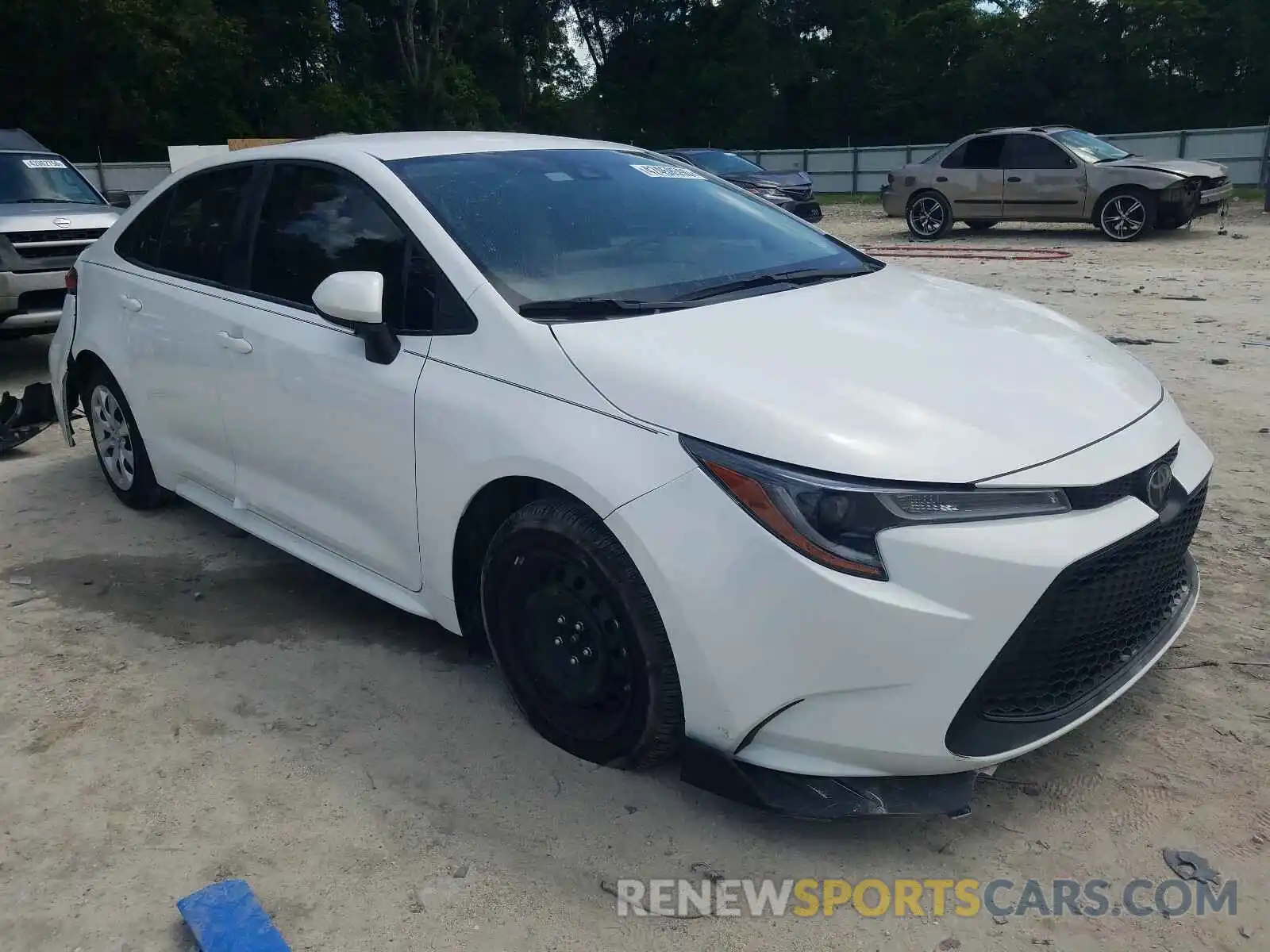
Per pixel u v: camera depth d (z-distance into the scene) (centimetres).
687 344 276
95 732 312
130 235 461
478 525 304
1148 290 1042
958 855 254
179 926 237
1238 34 3759
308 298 354
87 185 949
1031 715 252
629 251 338
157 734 311
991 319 326
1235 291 1023
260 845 262
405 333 315
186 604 396
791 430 242
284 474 368
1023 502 239
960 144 1672
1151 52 3953
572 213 346
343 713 320
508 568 289
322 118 4028
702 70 5066
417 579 322
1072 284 1100
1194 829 258
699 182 408
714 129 5119
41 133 3347
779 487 235
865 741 238
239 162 407
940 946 227
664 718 261
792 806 245
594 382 268
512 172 358
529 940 231
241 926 229
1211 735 294
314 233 356
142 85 3425
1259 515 441
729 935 231
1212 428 565
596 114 5369
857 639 230
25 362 851
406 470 311
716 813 271
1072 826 262
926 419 250
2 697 333
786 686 238
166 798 281
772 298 319
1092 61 4134
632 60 5250
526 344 284
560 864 253
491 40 5212
